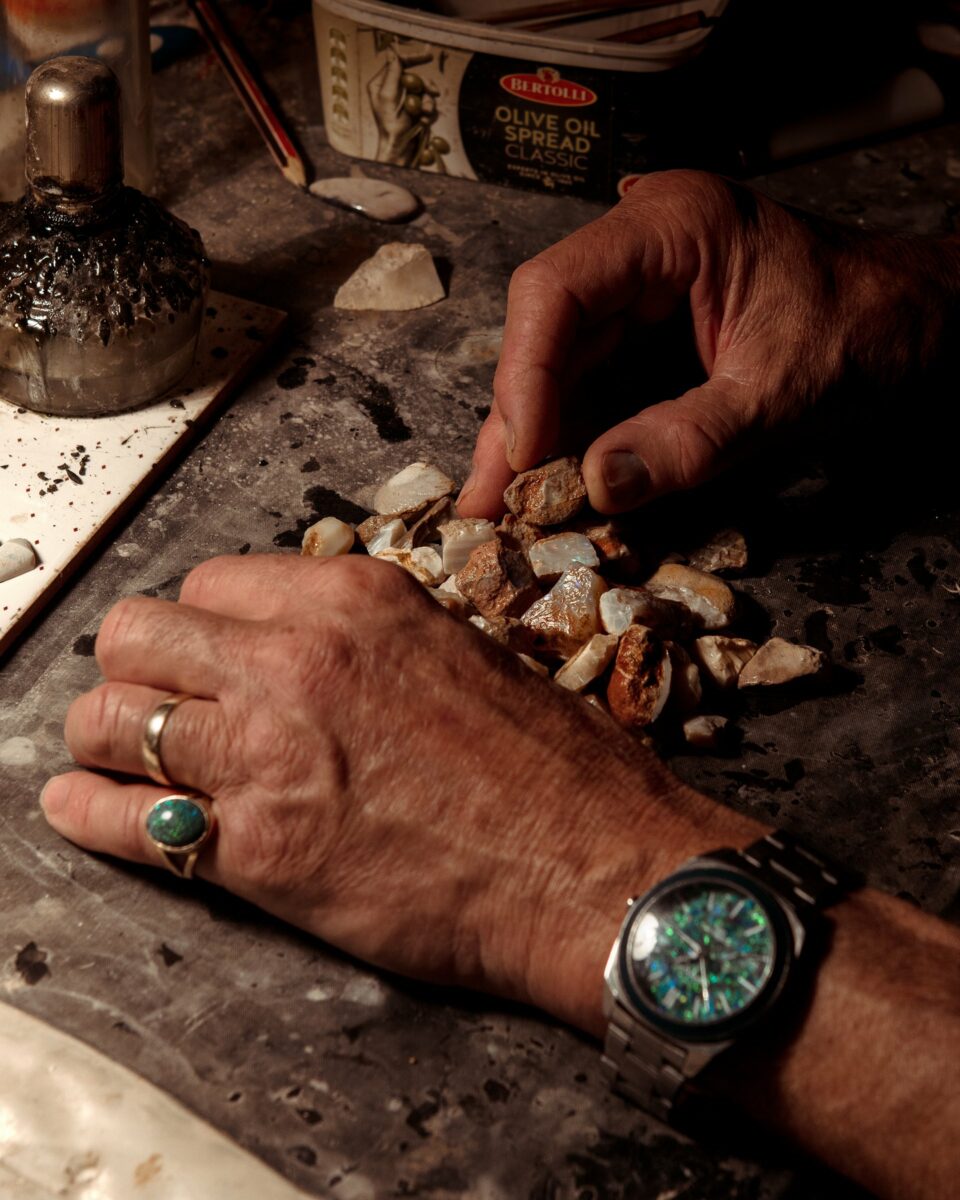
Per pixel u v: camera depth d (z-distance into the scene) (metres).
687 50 0.71
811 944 0.49
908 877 0.55
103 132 0.60
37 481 0.63
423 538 0.63
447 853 0.51
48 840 0.54
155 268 0.63
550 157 0.76
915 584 0.63
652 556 0.62
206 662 0.52
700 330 0.65
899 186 0.80
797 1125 0.49
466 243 0.75
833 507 0.65
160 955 0.52
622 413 0.66
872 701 0.60
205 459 0.65
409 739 0.51
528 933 0.50
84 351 0.63
